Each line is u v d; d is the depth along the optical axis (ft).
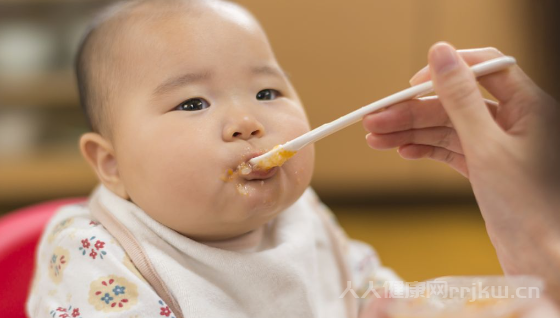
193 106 2.07
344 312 2.54
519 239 1.83
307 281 2.36
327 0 6.18
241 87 2.10
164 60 2.07
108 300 1.98
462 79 1.77
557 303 1.70
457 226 6.39
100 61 2.24
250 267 2.23
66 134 6.70
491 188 1.81
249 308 2.23
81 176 6.75
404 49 6.25
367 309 1.54
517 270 1.89
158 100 2.06
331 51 6.29
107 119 2.23
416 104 2.19
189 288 2.10
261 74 2.16
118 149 2.19
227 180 1.97
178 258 2.17
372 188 6.88
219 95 2.07
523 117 1.91
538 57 1.39
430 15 6.13
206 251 2.18
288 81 2.33
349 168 6.70
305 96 6.39
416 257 5.67
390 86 6.33
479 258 5.57
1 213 6.89
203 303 2.10
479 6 6.01
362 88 6.36
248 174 1.97
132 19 2.20
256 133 2.03
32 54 6.53
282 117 2.13
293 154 1.94
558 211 1.75
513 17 5.82
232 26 2.14
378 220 6.64
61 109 6.67
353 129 6.57
